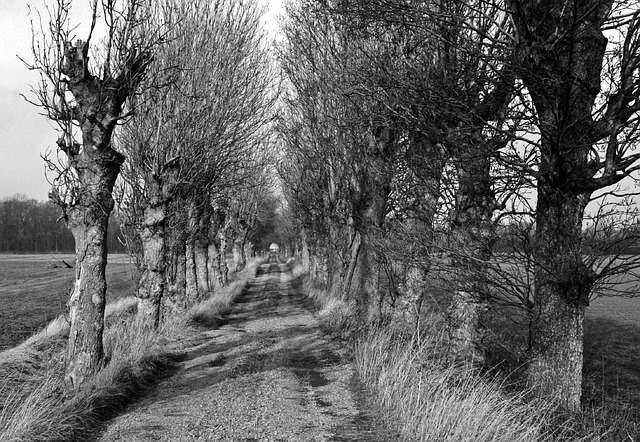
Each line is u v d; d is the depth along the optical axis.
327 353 12.55
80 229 8.25
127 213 14.34
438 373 7.42
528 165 6.36
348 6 7.47
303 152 21.14
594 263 6.03
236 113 17.03
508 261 6.67
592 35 5.84
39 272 49.56
